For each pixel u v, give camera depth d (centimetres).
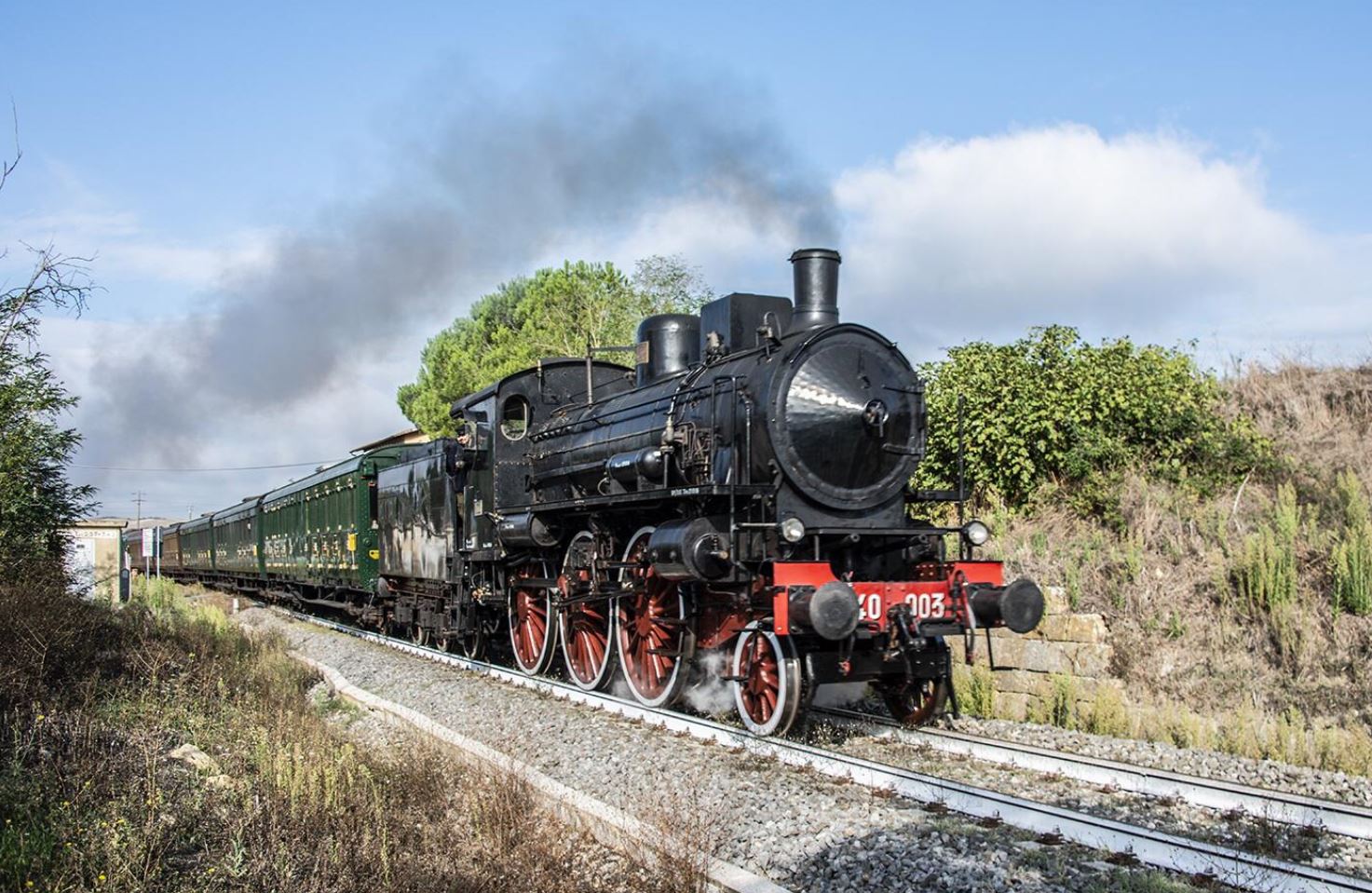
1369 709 910
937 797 635
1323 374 1506
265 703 1040
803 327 962
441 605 1614
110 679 1083
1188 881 493
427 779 755
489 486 1376
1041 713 1023
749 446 886
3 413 1363
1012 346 1495
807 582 818
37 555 1370
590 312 3316
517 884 571
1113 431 1396
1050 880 501
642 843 572
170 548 4656
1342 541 1110
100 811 658
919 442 951
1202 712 971
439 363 3991
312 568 2383
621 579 1064
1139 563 1161
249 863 597
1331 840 570
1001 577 899
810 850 564
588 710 990
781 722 830
